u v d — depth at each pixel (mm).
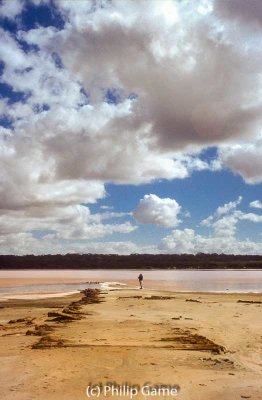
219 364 9195
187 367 8922
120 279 73125
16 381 7871
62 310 20266
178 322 15664
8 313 20500
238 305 22672
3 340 12242
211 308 21109
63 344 11250
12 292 38938
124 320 16297
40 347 10938
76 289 43656
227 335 12812
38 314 19656
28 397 6922
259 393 7246
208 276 90938
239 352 10469
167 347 10883
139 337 12289
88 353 10180
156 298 27984
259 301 25203
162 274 111062
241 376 8297
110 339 11984
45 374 8328
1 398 6871
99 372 8484
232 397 7020
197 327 14398
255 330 13805
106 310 20359
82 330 13719
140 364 9125
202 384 7734
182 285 50625
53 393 7141
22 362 9312
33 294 35688
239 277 82750
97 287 46469
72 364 9117
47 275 103812
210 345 11055
